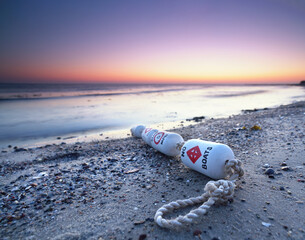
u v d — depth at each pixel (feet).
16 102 62.08
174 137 14.34
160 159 14.76
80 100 70.44
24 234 7.34
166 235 6.82
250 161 12.95
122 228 7.32
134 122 33.04
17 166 14.93
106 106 54.19
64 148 19.25
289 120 24.93
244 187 9.68
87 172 13.06
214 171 9.80
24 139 23.90
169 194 9.68
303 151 13.73
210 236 6.65
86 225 7.63
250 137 18.62
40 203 9.50
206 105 56.65
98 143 20.56
